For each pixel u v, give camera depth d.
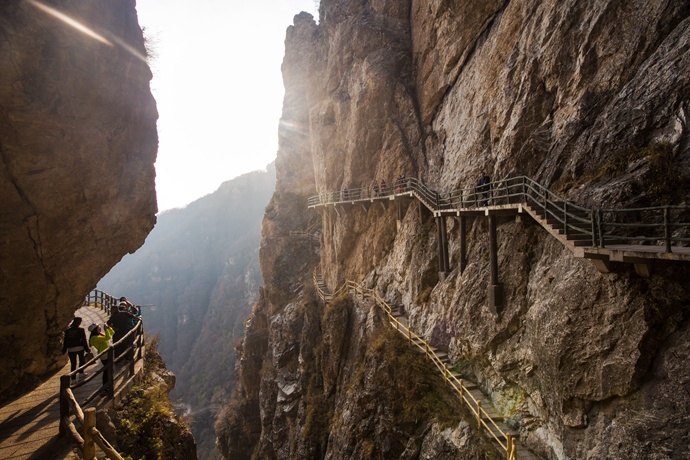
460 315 18.09
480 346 16.30
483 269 17.42
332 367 29.52
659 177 10.73
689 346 8.60
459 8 23.77
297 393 35.69
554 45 16.20
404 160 28.77
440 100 27.72
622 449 9.17
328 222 39.34
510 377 14.57
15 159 8.10
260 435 43.78
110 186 10.57
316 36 48.25
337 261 36.09
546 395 12.15
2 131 7.79
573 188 13.04
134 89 11.30
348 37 35.72
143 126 11.91
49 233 9.12
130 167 11.38
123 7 10.77
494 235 15.86
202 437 69.12
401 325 21.70
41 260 9.08
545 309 12.22
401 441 17.42
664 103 11.47
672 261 9.24
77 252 10.05
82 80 9.20
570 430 10.95
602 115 13.39
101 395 9.83
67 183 9.18
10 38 7.48
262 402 41.09
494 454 12.92
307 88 45.47
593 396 10.27
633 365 9.38
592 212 9.89
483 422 13.91
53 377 11.07
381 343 22.12
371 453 18.67
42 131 8.38
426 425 16.67
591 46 14.77
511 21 19.66
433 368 18.72
